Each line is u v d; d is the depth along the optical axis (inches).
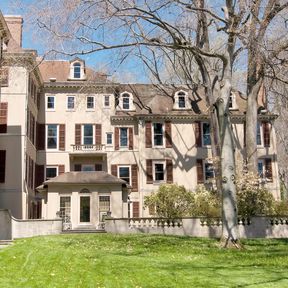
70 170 1620.3
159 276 480.7
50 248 717.9
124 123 1664.6
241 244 784.3
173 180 1605.6
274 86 1123.9
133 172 1624.0
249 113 1155.9
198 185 1455.5
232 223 793.6
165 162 1615.4
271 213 1103.0
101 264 560.4
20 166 1352.1
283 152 2245.3
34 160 1566.2
